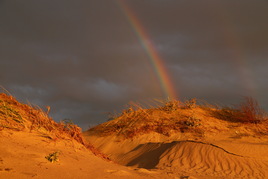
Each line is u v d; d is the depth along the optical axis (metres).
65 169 5.33
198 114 15.55
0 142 5.52
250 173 8.75
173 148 10.68
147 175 6.80
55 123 8.59
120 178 5.77
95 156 8.05
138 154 12.07
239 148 10.19
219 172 8.70
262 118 15.25
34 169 4.78
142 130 14.41
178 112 15.73
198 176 7.92
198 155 9.84
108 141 14.28
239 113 16.09
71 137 8.38
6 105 7.41
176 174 7.91
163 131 14.09
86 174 5.46
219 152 9.84
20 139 6.21
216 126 14.10
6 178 4.10
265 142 12.05
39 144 6.43
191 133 13.45
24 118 7.52
